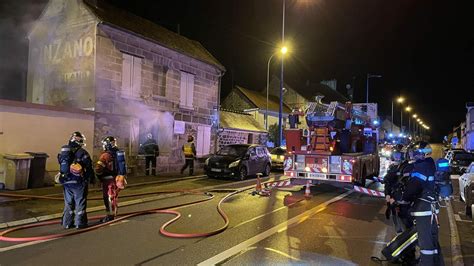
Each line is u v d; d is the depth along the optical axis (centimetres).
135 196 1163
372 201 1196
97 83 1566
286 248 659
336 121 1346
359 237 748
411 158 564
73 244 651
